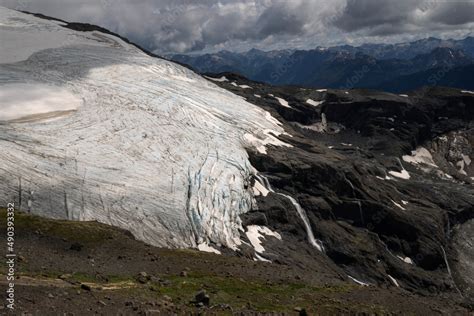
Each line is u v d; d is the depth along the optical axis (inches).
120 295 1141.1
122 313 1000.2
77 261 1624.0
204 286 1455.5
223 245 3115.2
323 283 1833.2
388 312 1478.8
